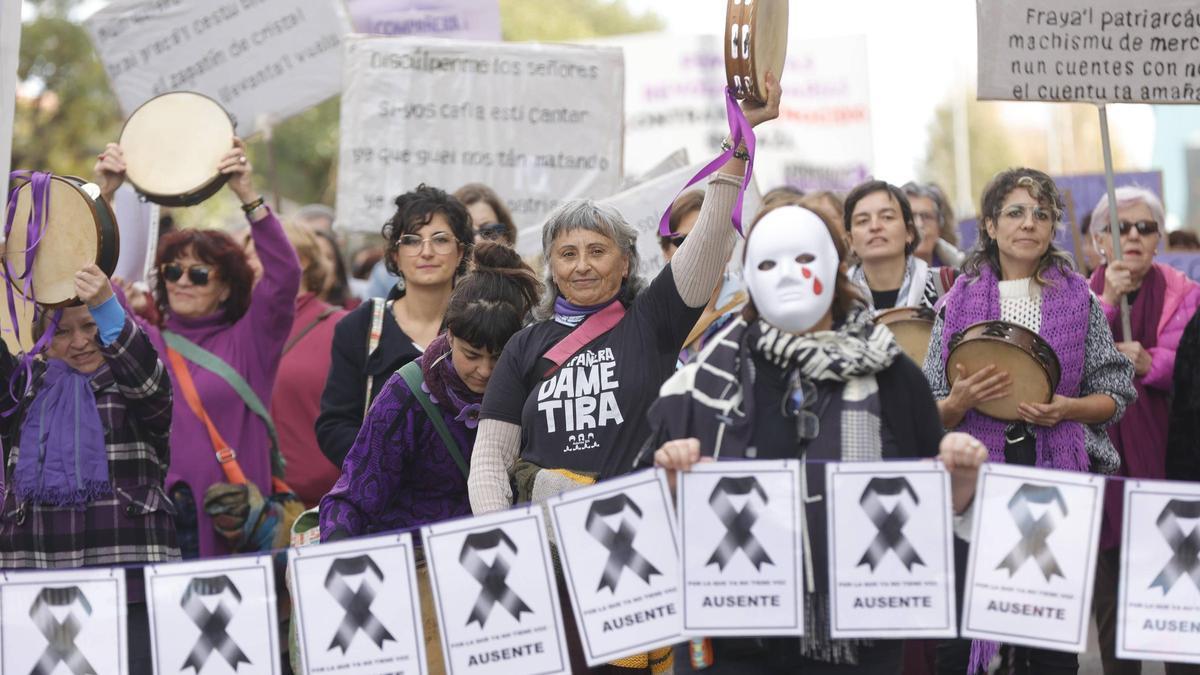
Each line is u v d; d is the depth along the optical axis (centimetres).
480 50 1312
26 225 773
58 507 779
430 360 750
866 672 602
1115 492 955
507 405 715
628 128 1745
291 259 1014
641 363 700
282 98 1362
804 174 1619
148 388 775
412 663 604
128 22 1359
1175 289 1032
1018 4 993
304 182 4872
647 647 591
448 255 906
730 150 682
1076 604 562
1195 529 563
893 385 596
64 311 791
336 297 1388
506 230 1014
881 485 572
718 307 936
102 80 4062
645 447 630
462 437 752
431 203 913
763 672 610
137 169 1009
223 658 610
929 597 569
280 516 979
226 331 1014
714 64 1734
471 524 604
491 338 732
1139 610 565
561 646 600
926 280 983
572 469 695
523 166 1309
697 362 614
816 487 584
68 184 773
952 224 1355
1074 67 992
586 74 1312
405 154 1310
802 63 1628
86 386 790
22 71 4066
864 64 1617
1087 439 820
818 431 590
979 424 812
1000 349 796
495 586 602
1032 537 565
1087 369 827
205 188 1000
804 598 590
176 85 1360
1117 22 990
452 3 1488
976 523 570
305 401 1155
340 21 1362
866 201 979
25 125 4047
